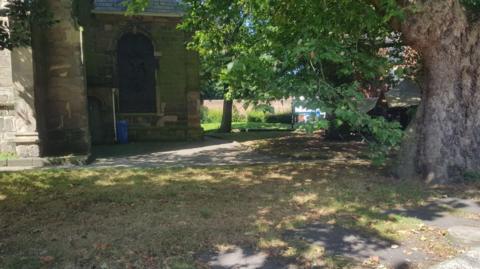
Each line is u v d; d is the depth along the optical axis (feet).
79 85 42.91
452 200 22.07
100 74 63.87
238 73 21.13
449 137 26.05
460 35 25.81
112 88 61.98
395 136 21.86
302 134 74.13
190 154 45.34
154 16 64.64
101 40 63.67
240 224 17.95
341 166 33.30
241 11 34.81
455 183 25.49
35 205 21.66
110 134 61.77
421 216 19.42
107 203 21.83
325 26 24.72
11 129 39.96
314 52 21.34
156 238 16.16
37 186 26.50
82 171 32.24
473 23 26.32
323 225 18.01
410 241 16.24
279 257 14.64
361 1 25.20
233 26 36.55
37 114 38.37
